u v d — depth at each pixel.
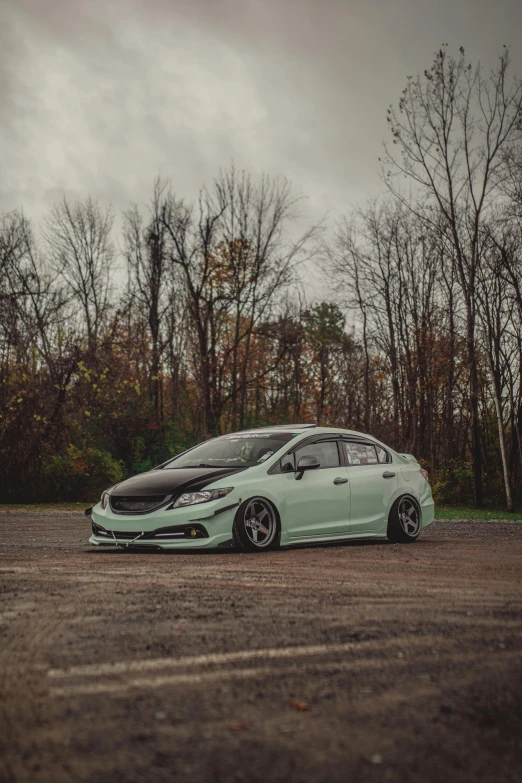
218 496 9.30
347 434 11.09
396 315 37.97
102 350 27.22
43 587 6.56
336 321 55.34
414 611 5.59
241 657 4.25
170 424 31.81
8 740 2.99
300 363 45.25
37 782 2.59
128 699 3.50
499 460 34.81
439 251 32.84
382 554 9.38
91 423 28.30
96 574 7.37
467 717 3.28
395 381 38.03
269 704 3.43
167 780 2.62
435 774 2.69
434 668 4.05
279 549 9.91
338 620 5.25
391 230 37.34
